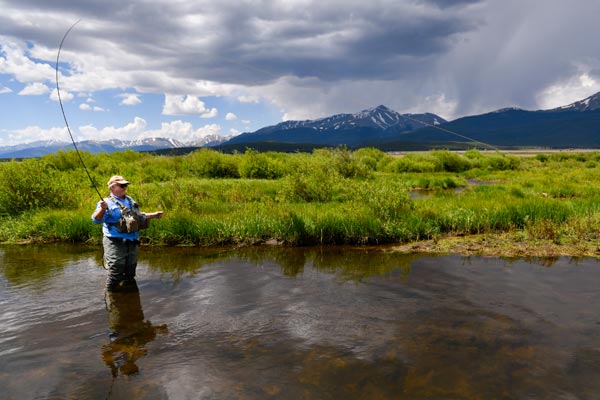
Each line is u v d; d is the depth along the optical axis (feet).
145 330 15.57
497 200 43.21
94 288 21.01
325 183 52.21
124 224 20.25
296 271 24.11
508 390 10.99
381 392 11.00
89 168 90.17
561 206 39.09
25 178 42.50
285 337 14.70
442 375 11.81
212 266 25.53
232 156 106.01
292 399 10.75
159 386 11.53
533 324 15.42
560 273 22.48
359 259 26.91
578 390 10.94
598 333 14.55
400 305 17.83
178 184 48.75
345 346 13.85
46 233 34.94
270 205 40.24
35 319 16.76
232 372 12.23
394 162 140.56
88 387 11.55
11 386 11.66
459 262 25.43
